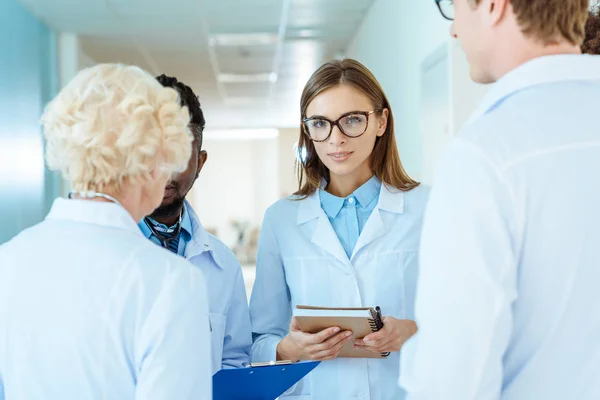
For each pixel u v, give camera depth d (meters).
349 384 1.71
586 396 0.94
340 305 1.74
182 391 1.03
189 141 1.16
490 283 0.92
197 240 1.68
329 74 1.68
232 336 1.77
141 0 5.76
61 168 1.09
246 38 7.31
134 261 1.05
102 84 1.08
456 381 0.93
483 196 0.94
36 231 1.11
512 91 1.01
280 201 1.90
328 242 1.76
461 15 1.06
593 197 0.92
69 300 1.03
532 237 0.94
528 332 0.96
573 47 1.02
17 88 5.74
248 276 12.23
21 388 1.05
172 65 8.78
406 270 1.74
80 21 6.49
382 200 1.78
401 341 1.55
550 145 0.94
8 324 1.05
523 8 0.98
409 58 4.71
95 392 1.04
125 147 1.05
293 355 1.63
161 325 1.03
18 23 5.79
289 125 15.64
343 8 6.24
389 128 1.80
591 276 0.92
